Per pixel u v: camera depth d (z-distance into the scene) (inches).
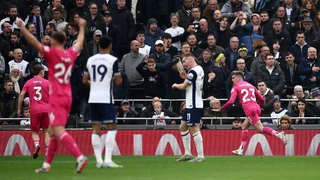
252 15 2317.9
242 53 2171.5
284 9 2315.5
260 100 1861.5
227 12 2399.1
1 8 2443.4
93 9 2317.9
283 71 2198.6
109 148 1353.3
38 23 2341.3
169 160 1668.3
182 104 1979.6
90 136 2025.1
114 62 1328.7
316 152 1996.8
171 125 2042.3
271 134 1823.3
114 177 1151.0
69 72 1230.3
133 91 2212.1
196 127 1572.3
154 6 2474.2
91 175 1189.1
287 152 1991.9
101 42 1336.1
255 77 2129.7
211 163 1535.4
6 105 2086.6
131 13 2359.7
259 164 1519.4
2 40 2218.3
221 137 2005.4
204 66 2159.2
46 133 1763.0
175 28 2330.2
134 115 2092.8
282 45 2260.1
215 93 2137.1
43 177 1158.3
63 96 1218.0
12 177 1171.3
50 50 1213.1
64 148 2025.1
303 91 2153.1
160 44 2169.0
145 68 2148.1
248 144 2003.0
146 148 2020.2
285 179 1150.3
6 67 2206.0
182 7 2379.4
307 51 2201.0
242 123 2011.6
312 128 2050.9
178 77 2143.2
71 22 2294.5
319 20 2342.5
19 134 2038.6
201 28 2279.8
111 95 1334.9
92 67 1332.4
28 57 2262.6
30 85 1739.7
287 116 1998.0
